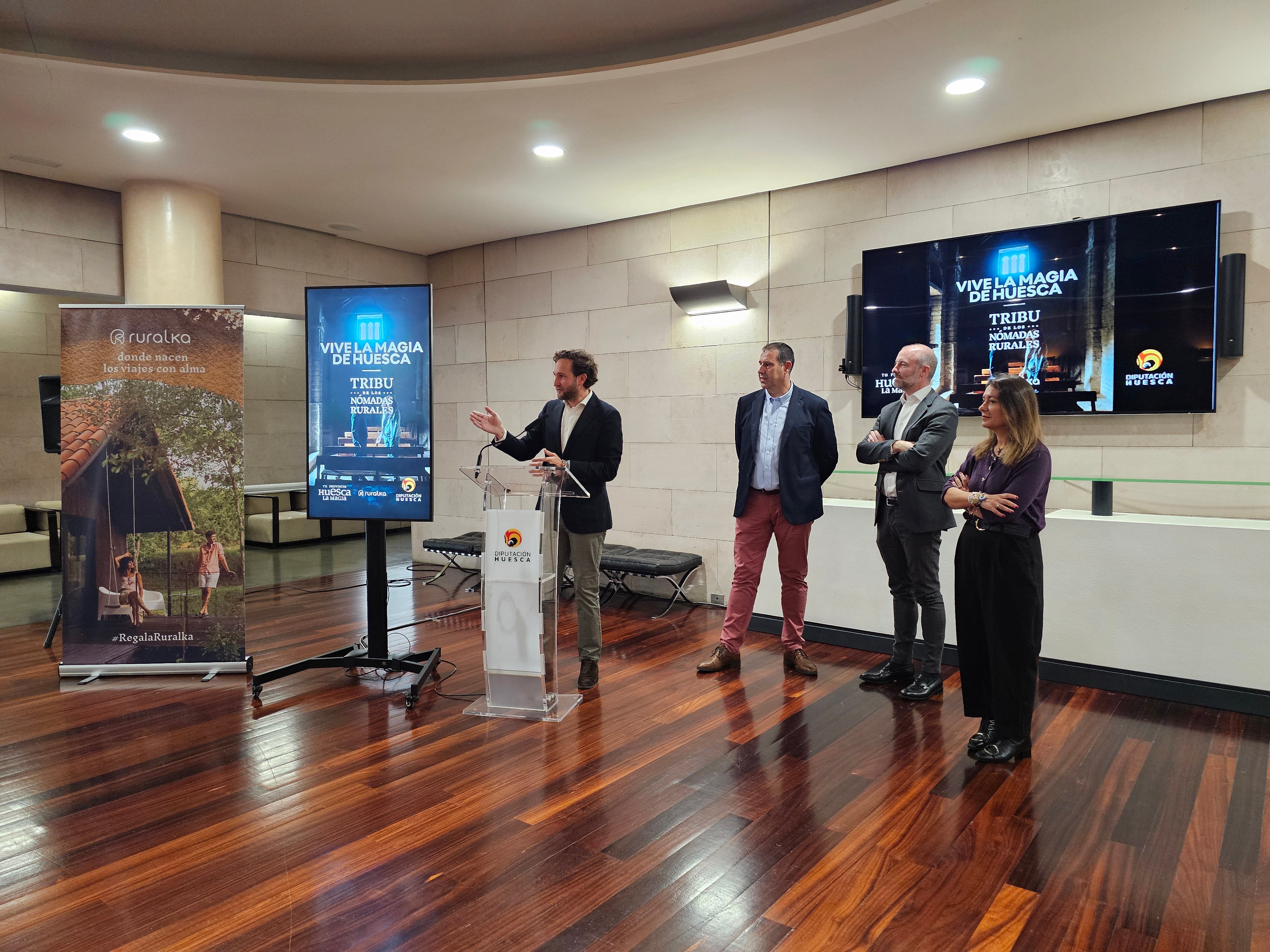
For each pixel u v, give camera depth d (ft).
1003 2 9.95
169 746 10.26
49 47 11.63
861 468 17.01
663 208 19.34
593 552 12.64
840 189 16.99
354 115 13.55
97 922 6.54
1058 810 8.50
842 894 6.94
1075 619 12.85
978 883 7.12
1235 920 6.55
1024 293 14.65
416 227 21.09
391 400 12.40
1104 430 14.20
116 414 13.12
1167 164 13.44
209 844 7.79
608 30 11.53
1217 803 8.66
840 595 15.43
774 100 12.94
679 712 11.59
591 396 12.78
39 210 16.80
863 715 11.44
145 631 13.28
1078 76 12.10
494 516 11.34
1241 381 13.00
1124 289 13.67
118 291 17.93
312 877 7.20
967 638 9.98
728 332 18.69
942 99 12.92
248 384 24.84
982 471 9.75
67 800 8.74
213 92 12.62
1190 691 11.93
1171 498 13.60
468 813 8.44
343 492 12.71
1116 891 6.98
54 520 24.38
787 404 13.55
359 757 9.92
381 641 13.10
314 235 21.63
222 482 13.21
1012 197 14.92
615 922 6.51
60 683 12.92
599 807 8.57
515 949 6.17
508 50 12.10
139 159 15.74
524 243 22.26
